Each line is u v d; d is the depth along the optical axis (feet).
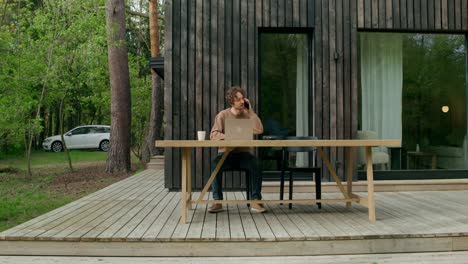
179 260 8.65
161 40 47.93
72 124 65.26
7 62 23.72
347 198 11.63
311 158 16.66
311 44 16.87
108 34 25.34
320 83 16.43
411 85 17.39
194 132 16.15
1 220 12.68
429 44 17.51
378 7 16.71
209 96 16.24
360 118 17.13
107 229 9.62
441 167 17.31
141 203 13.57
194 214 11.60
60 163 34.94
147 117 39.99
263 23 16.40
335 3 16.58
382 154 17.03
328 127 16.42
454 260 8.64
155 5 33.71
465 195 15.28
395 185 16.30
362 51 17.22
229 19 16.35
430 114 17.39
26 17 24.39
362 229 9.57
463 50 17.61
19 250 8.89
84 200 14.25
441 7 16.98
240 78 16.31
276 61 16.88
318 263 8.45
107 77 31.71
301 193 15.65
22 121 24.21
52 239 8.85
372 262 8.51
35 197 17.08
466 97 17.46
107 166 26.99
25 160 38.01
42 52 23.91
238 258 8.74
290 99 16.84
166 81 16.11
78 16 23.88
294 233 9.18
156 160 28.35
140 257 8.83
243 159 11.89
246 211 12.09
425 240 9.11
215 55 16.29
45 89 26.40
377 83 17.25
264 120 16.74
